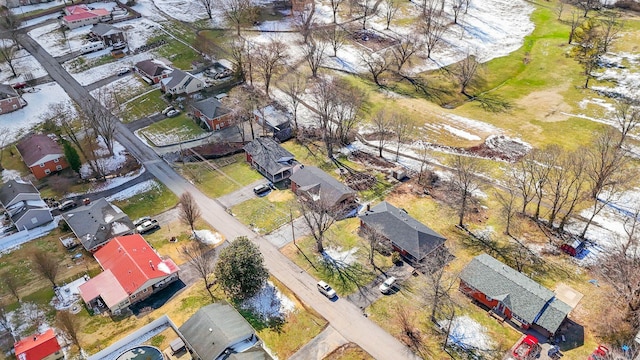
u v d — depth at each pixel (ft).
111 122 308.81
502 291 186.39
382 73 376.89
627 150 274.57
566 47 398.21
